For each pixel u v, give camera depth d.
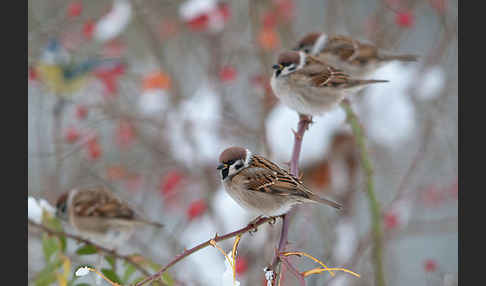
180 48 13.77
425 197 11.98
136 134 11.93
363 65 10.75
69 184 10.76
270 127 10.59
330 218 11.04
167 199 12.03
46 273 6.44
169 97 11.94
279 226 10.30
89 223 8.36
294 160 7.18
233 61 12.90
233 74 11.70
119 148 12.66
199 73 13.81
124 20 11.70
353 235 10.64
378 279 6.60
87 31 11.73
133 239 10.07
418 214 12.16
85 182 11.30
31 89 13.02
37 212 6.93
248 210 7.64
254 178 7.41
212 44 12.00
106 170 11.89
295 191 7.11
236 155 7.74
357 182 10.90
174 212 12.19
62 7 12.91
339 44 10.76
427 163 11.88
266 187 7.33
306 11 14.27
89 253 6.84
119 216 8.43
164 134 11.78
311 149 10.07
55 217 7.19
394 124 10.95
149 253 10.05
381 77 11.47
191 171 11.74
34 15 12.36
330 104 9.58
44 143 11.27
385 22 12.16
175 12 12.89
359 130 7.25
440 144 12.21
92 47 13.02
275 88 9.70
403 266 12.59
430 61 11.31
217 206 10.65
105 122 12.16
